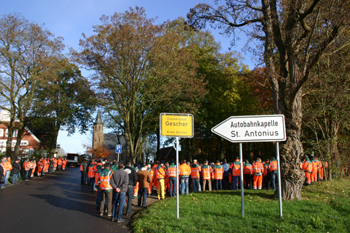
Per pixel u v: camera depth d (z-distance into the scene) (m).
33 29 28.72
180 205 9.15
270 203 8.60
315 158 15.52
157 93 22.39
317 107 14.59
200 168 15.69
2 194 13.24
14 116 29.50
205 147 41.56
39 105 29.19
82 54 20.30
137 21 20.30
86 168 18.73
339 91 13.08
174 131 7.66
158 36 20.91
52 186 17.27
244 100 26.11
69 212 9.51
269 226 6.15
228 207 8.25
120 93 20.81
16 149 29.58
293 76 9.86
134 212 9.61
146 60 20.80
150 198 12.89
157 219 7.56
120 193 8.27
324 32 10.39
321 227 5.98
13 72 28.39
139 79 21.19
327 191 11.48
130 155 21.95
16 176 17.92
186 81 21.36
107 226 7.70
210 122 26.50
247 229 6.04
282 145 9.61
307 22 10.47
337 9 8.62
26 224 7.75
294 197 9.20
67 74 33.75
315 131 15.86
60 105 31.36
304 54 10.31
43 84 29.27
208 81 24.48
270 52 10.54
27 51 28.69
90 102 21.20
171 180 12.83
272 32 10.52
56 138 40.31
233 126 6.90
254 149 37.41
